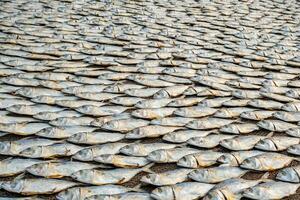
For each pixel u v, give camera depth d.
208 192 2.12
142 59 4.05
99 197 2.06
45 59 3.94
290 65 4.08
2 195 2.09
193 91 3.34
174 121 2.85
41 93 3.18
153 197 2.08
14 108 2.89
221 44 4.68
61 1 6.29
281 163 2.41
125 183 2.23
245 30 5.31
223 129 2.76
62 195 2.09
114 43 4.51
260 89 3.46
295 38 5.07
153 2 6.59
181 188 2.14
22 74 3.51
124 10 6.00
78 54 4.11
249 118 2.94
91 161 2.38
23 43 4.33
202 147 2.55
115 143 2.56
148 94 3.26
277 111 3.06
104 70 3.72
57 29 4.91
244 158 2.43
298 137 2.70
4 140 2.56
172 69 3.80
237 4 6.83
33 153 2.41
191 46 4.55
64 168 2.30
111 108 3.01
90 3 6.28
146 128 2.72
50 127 2.67
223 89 3.42
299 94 3.37
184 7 6.42
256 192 2.14
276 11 6.48
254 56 4.30
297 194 2.18
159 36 4.85
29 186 2.15
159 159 2.41
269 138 2.63
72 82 3.41
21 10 5.66
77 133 2.62
